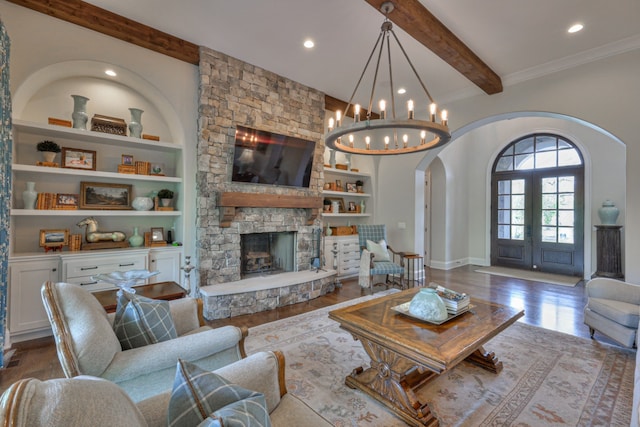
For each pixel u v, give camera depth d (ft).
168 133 12.85
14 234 9.84
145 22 10.24
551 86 12.62
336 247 17.94
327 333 10.09
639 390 4.83
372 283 16.21
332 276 15.35
